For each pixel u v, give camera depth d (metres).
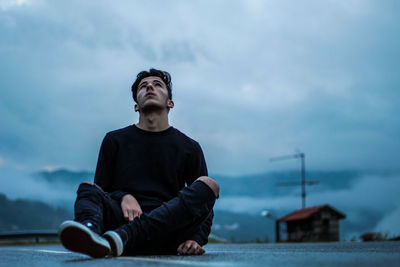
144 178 2.93
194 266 1.67
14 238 17.28
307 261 1.83
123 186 2.92
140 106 3.06
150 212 2.64
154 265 1.75
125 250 2.55
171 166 2.98
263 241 15.28
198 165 3.11
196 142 3.19
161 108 3.06
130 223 2.58
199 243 2.76
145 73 3.23
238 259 2.07
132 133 3.02
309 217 23.94
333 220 24.28
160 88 3.09
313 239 23.58
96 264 1.92
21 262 2.30
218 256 2.41
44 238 17.52
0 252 4.21
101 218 2.53
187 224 2.67
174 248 2.74
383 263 1.61
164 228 2.60
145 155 2.96
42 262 2.24
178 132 3.13
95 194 2.60
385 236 13.86
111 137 3.03
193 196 2.63
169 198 2.95
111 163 3.02
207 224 2.86
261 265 1.67
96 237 2.22
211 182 2.69
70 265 1.92
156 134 3.02
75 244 2.17
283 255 2.41
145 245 2.62
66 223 2.12
